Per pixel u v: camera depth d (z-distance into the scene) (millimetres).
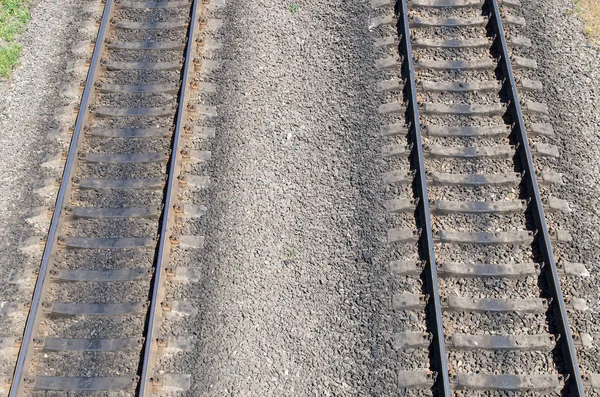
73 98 8422
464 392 6164
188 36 8789
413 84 8203
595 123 8047
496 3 8859
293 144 7969
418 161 7562
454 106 8109
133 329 6594
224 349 6461
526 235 7055
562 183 7496
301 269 6996
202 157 7801
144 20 9172
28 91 8477
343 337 6527
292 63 8742
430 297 6660
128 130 8047
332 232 7250
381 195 7496
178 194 7516
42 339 6520
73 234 7266
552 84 8336
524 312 6605
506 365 6289
